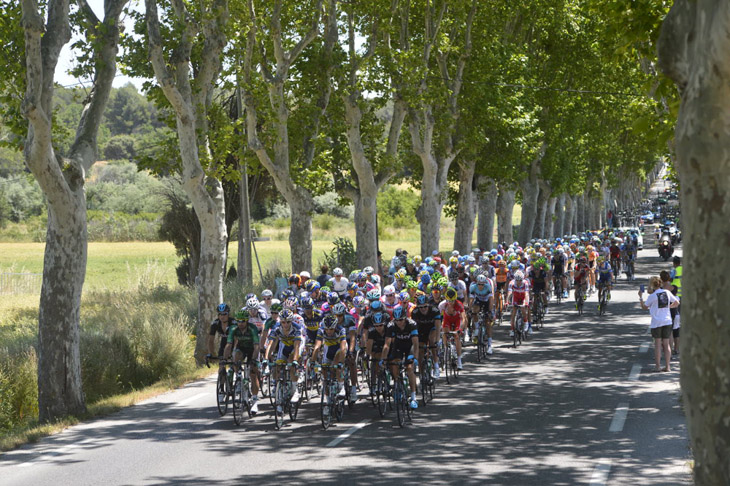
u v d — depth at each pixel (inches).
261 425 713.6
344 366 725.3
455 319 928.9
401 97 1654.8
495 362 1026.7
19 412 890.1
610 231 3147.1
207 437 665.0
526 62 2143.2
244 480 521.7
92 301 1731.1
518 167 2389.3
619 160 4180.6
